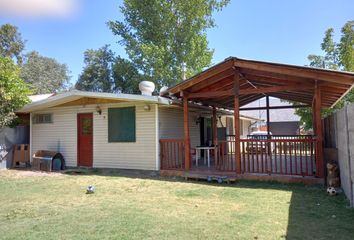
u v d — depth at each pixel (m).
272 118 26.48
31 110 12.33
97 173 9.86
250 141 8.25
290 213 4.84
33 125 12.59
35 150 12.46
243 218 4.60
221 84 9.72
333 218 4.52
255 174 7.97
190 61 21.41
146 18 21.39
